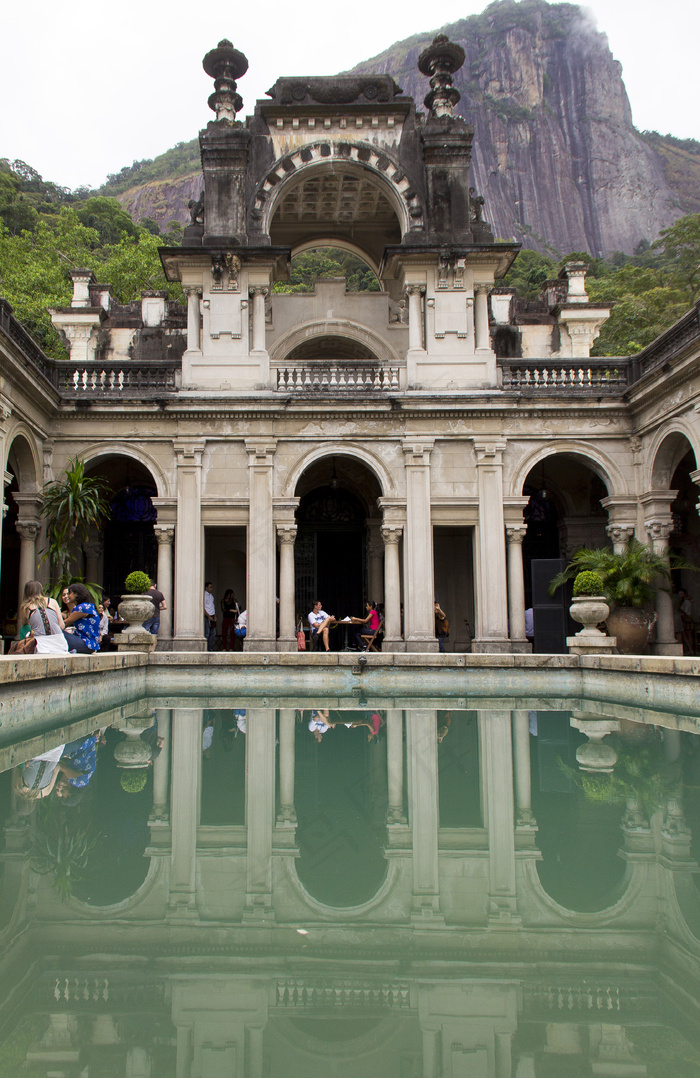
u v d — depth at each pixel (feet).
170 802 16.08
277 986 8.73
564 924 10.21
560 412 65.05
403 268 65.82
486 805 16.12
